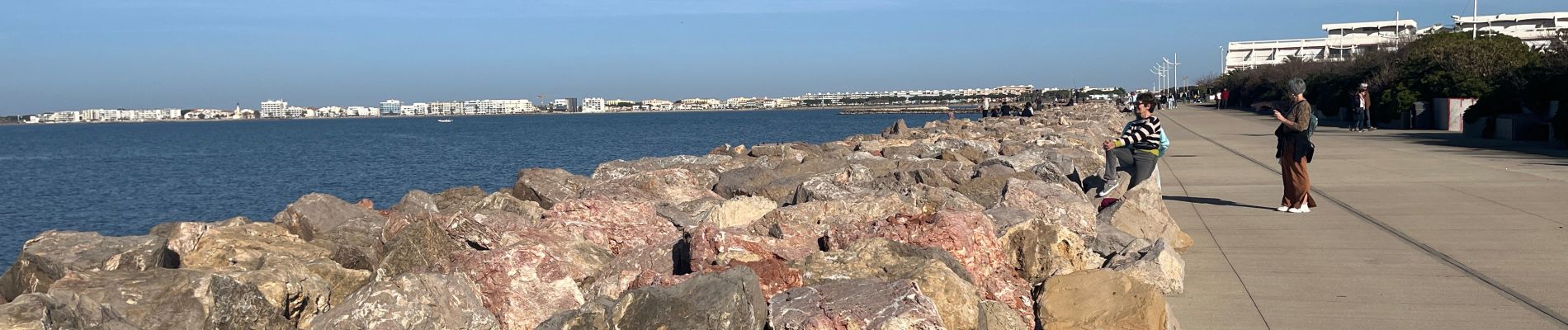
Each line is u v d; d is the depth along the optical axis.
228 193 28.88
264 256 8.98
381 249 8.85
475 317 6.12
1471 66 29.75
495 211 10.05
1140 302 6.29
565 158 43.34
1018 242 7.82
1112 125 34.88
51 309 5.29
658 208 10.48
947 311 6.07
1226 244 9.30
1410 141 23.11
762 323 5.60
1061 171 13.15
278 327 6.28
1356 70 39.50
